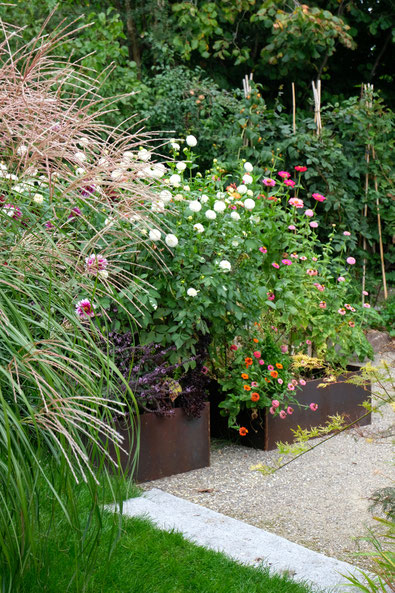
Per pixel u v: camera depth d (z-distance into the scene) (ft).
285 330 17.10
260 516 11.46
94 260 8.25
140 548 9.20
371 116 25.96
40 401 6.80
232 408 14.35
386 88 35.81
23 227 7.45
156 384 12.87
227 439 15.21
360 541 10.45
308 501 12.09
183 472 13.29
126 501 10.46
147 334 12.99
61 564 8.13
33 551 6.26
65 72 7.45
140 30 32.53
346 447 14.79
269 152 24.18
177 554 9.27
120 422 12.21
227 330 14.64
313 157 24.54
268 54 30.86
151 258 12.85
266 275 16.93
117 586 8.23
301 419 15.10
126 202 7.95
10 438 6.23
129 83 26.68
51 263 7.48
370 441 9.07
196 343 13.60
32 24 26.63
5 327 6.40
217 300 13.37
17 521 6.32
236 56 33.99
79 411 6.42
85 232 9.50
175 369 13.46
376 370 8.53
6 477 6.17
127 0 31.09
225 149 25.76
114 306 12.44
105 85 25.44
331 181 24.73
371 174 26.73
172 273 12.96
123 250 12.16
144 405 12.59
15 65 6.95
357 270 26.23
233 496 12.24
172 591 8.38
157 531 9.80
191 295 12.64
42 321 7.13
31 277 7.34
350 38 30.37
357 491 12.52
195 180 15.31
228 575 8.81
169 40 30.94
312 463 13.88
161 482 12.77
